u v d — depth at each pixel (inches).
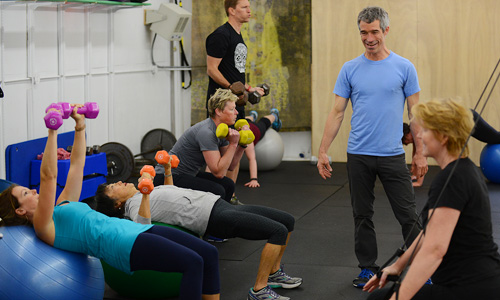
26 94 188.9
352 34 274.1
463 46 264.8
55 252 104.4
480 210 77.4
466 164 78.7
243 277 142.0
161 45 272.5
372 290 89.0
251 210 133.0
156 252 100.6
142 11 256.1
